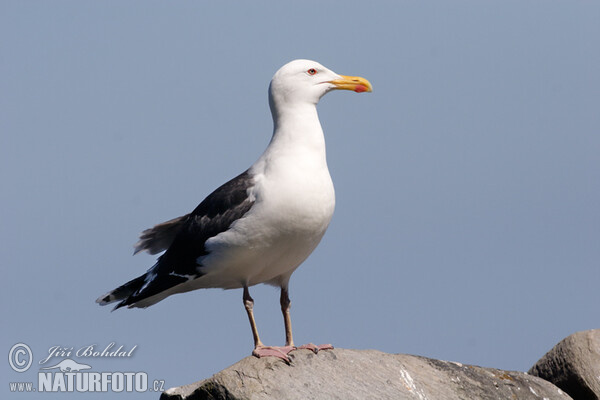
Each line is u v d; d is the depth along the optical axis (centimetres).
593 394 1368
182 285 1360
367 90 1354
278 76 1324
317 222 1270
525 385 1314
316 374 1184
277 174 1262
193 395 1166
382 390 1190
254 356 1205
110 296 1452
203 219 1300
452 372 1285
